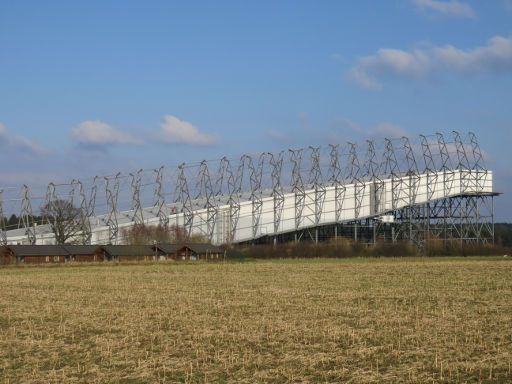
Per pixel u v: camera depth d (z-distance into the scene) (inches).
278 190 5733.3
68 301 1948.8
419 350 1126.4
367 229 5703.7
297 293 2074.3
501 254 4803.2
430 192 5359.3
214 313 1632.6
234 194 5649.6
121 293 2170.3
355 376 966.4
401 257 4611.2
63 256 4616.1
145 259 4650.6
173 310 1697.8
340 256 4810.5
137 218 5787.4
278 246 5024.6
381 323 1414.9
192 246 4886.8
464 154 5487.2
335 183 5369.1
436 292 2037.4
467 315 1517.0
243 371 1013.8
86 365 1076.5
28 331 1408.7
